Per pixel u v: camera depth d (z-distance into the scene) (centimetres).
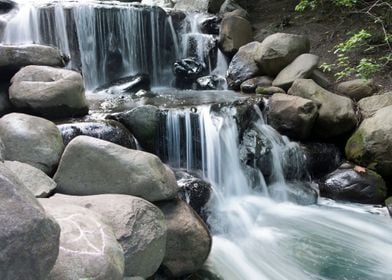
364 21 818
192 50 846
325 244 443
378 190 535
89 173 344
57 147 393
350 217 506
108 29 745
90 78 736
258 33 889
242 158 554
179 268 351
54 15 696
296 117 580
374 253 427
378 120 560
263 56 713
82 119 485
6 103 482
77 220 253
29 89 468
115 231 273
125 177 340
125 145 466
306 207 534
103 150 344
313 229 474
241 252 421
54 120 475
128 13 765
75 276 209
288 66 692
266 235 457
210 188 476
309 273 391
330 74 712
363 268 401
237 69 756
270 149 567
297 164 582
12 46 514
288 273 390
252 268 395
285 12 959
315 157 591
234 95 681
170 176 371
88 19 721
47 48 545
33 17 687
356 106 627
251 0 1034
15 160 365
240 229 462
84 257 221
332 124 588
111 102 609
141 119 493
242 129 576
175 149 522
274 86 679
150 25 800
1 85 503
